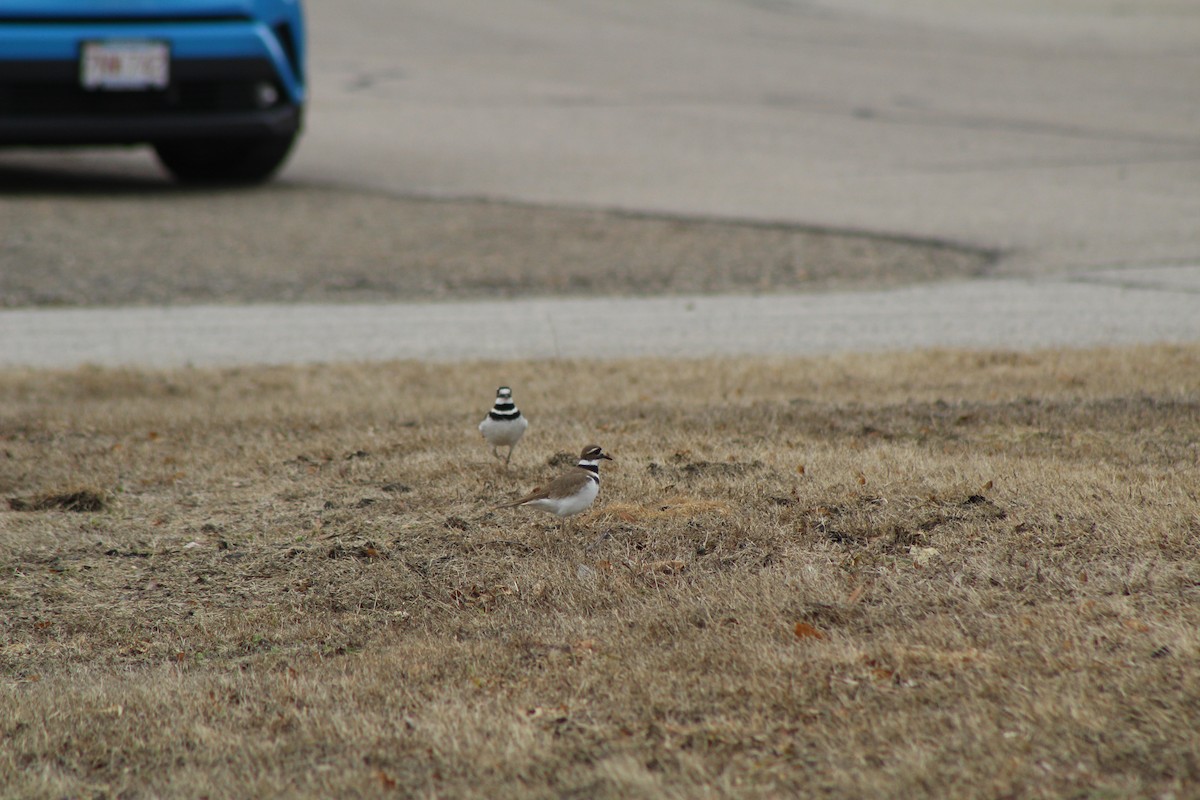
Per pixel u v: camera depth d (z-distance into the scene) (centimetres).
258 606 889
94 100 2603
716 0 6731
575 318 1831
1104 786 583
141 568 956
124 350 1688
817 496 1003
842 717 666
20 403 1437
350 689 747
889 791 593
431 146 3378
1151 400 1277
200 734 702
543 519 1006
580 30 5628
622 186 2812
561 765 643
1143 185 2706
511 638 802
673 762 639
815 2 6825
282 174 3036
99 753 692
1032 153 3122
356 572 930
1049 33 5756
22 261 2153
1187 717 634
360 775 645
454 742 669
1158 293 1869
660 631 797
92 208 2608
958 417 1245
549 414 1324
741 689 706
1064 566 838
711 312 1850
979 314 1791
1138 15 6378
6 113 2567
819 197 2655
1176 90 4131
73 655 831
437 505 1048
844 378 1467
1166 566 822
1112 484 976
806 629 778
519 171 3016
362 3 6316
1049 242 2225
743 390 1430
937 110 3812
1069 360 1503
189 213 2567
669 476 1082
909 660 722
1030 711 652
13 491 1136
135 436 1299
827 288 1975
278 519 1038
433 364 1587
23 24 2544
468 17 5978
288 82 2788
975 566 854
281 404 1403
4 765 677
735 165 3045
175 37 2609
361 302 1938
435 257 2198
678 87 4281
